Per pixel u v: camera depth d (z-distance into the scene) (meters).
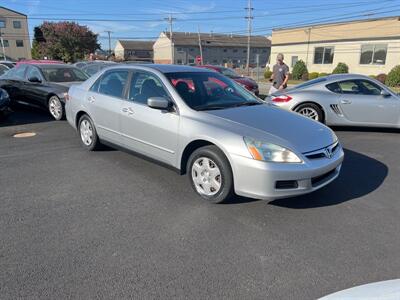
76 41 56.06
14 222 3.49
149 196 4.13
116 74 5.22
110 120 5.15
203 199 3.98
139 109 4.59
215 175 3.79
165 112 4.26
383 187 4.43
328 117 7.52
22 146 6.28
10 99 9.32
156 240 3.18
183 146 4.05
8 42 69.38
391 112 7.26
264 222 3.51
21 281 2.60
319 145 3.68
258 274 2.71
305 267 2.80
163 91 4.41
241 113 4.11
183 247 3.07
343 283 2.61
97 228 3.39
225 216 3.63
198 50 80.62
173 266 2.80
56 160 5.46
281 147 3.45
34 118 8.95
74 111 5.94
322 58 34.62
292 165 3.43
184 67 4.99
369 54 30.38
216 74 5.07
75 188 4.36
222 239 3.20
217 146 3.70
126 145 4.99
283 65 10.07
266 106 4.62
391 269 2.78
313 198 4.07
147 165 5.22
